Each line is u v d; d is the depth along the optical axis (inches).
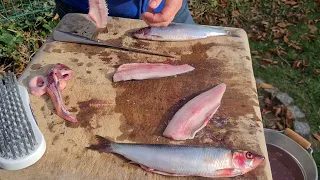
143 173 19.7
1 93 21.1
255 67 52.5
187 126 21.7
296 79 50.8
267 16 62.9
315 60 54.2
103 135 21.4
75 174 19.5
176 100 23.6
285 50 56.0
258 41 57.6
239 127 21.9
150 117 22.5
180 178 19.5
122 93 24.0
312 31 60.0
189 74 25.3
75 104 23.2
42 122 22.0
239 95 23.9
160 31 27.9
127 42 27.9
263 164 20.0
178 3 26.9
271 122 44.5
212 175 19.4
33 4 52.4
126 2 31.0
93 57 26.6
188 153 19.7
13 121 19.9
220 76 25.3
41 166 19.7
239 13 63.0
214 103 23.1
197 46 27.7
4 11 51.0
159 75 24.9
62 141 21.0
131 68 25.2
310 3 66.2
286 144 33.2
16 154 19.5
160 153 19.8
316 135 43.1
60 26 29.2
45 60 26.2
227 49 27.5
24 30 49.3
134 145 20.3
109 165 19.9
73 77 24.9
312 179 30.5
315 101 47.5
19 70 45.3
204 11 62.2
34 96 23.6
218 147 20.1
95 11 28.3
